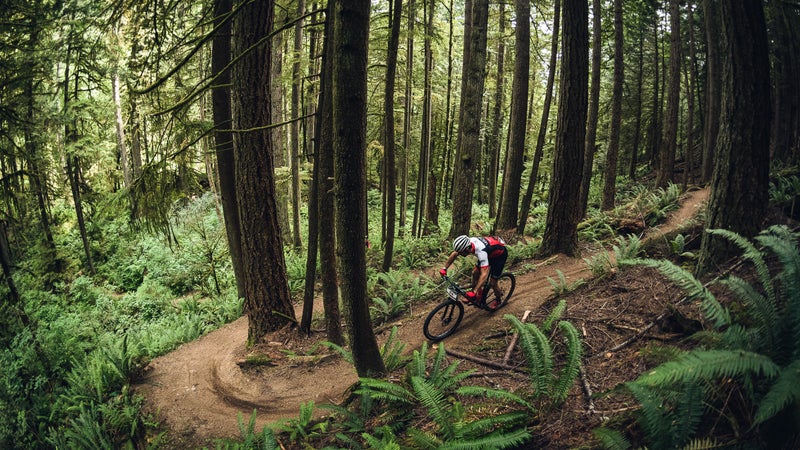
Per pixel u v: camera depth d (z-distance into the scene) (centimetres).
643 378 255
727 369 230
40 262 1329
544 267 893
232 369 733
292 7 1259
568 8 852
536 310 646
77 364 784
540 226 1361
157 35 630
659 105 2861
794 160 1576
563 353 498
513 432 352
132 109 675
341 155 471
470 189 1210
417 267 1244
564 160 906
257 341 810
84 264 1566
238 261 1055
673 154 1905
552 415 386
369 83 1586
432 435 386
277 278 823
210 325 1007
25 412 684
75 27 1080
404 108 1677
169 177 662
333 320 743
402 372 565
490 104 2566
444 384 474
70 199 1888
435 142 2589
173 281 1404
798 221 598
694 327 437
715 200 531
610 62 2498
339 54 452
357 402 528
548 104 1142
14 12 1020
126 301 1267
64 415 687
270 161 798
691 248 715
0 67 1035
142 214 661
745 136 501
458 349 611
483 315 712
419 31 1170
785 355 269
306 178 1589
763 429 257
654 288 574
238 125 775
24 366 788
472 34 1144
